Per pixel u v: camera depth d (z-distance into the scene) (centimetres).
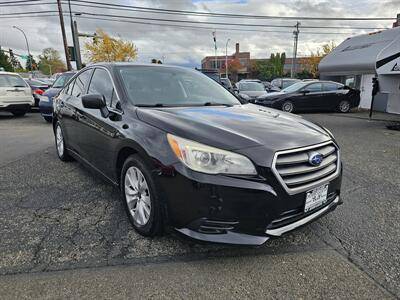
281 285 233
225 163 234
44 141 723
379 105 1499
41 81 1594
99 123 354
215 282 235
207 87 410
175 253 269
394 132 892
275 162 237
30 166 512
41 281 232
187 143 245
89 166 411
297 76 5034
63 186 419
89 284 230
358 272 248
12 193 394
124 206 320
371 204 374
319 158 260
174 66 429
